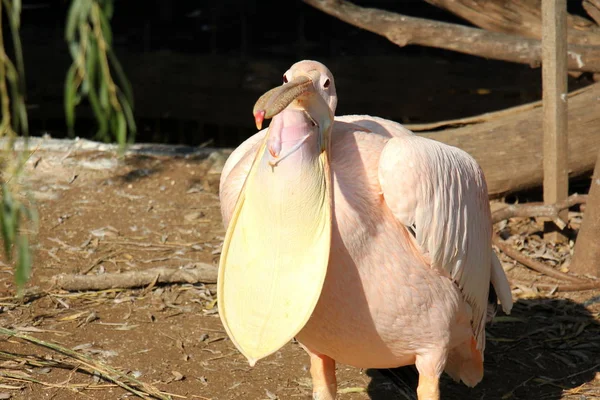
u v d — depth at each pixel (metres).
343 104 16.48
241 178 5.74
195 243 9.79
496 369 7.48
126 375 7.00
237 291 5.09
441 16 19.00
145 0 20.39
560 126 9.64
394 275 5.35
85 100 16.36
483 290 6.11
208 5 20.47
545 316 8.35
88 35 3.70
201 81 16.67
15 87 3.77
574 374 7.36
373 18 11.41
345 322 5.38
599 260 9.06
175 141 16.42
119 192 11.06
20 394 6.69
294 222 4.93
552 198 9.79
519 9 12.24
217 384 7.10
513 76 16.41
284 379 7.24
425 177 5.37
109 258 9.34
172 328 8.01
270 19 20.14
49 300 8.38
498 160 10.49
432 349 5.70
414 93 16.34
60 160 11.68
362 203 5.27
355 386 7.21
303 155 4.89
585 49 11.20
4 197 4.28
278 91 4.54
